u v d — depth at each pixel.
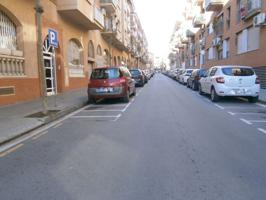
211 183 4.30
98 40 31.70
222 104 13.55
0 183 4.48
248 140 6.79
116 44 43.25
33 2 15.35
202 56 43.06
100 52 33.03
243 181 4.37
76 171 4.90
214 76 14.55
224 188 4.12
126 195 3.95
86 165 5.19
